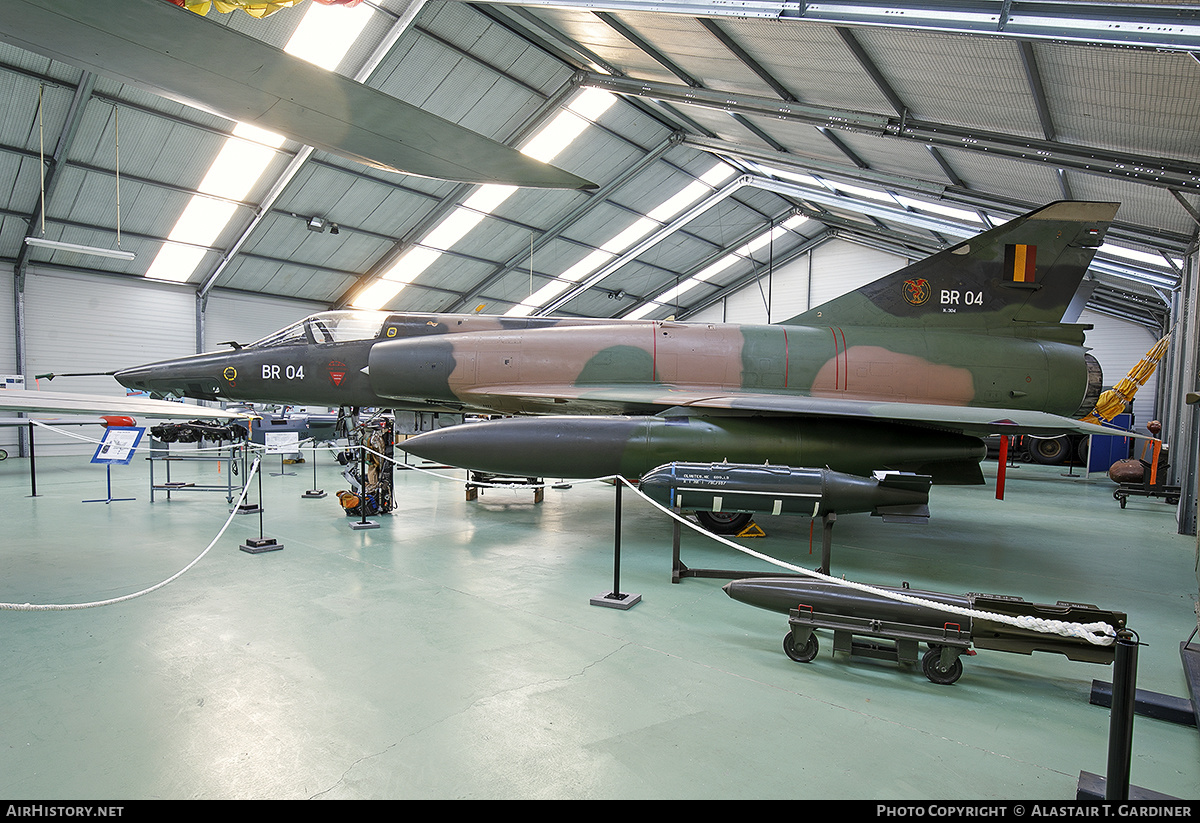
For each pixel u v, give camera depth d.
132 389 8.59
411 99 13.08
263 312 19.33
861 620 3.48
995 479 15.28
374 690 3.17
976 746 2.79
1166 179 5.97
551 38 12.24
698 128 14.02
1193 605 4.99
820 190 15.60
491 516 8.23
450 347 7.36
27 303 15.58
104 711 2.93
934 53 5.49
